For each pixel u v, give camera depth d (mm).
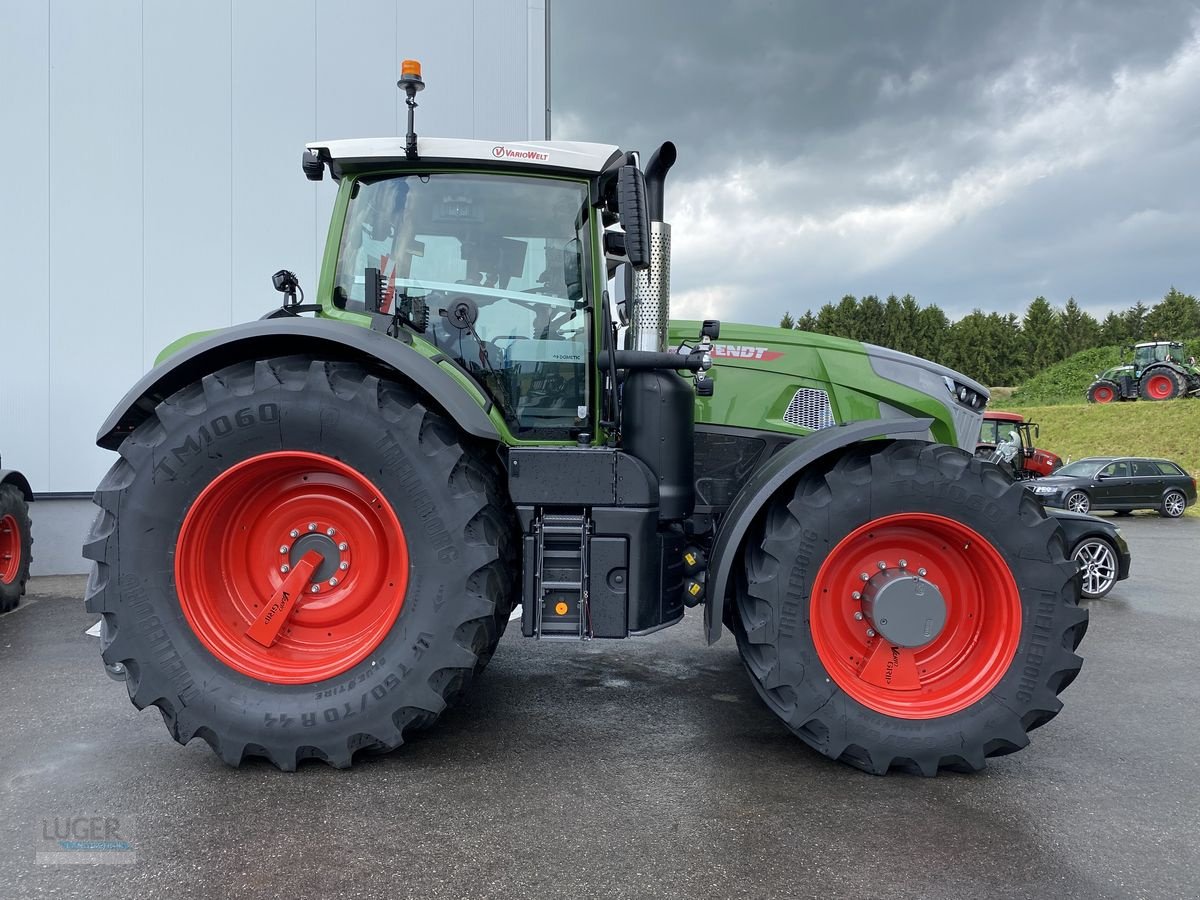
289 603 2787
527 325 3180
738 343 3631
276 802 2475
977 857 2203
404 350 2797
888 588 2770
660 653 4445
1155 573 8320
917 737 2705
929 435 3420
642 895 1983
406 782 2637
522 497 2896
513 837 2268
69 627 4871
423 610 2672
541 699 3576
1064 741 3145
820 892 2012
